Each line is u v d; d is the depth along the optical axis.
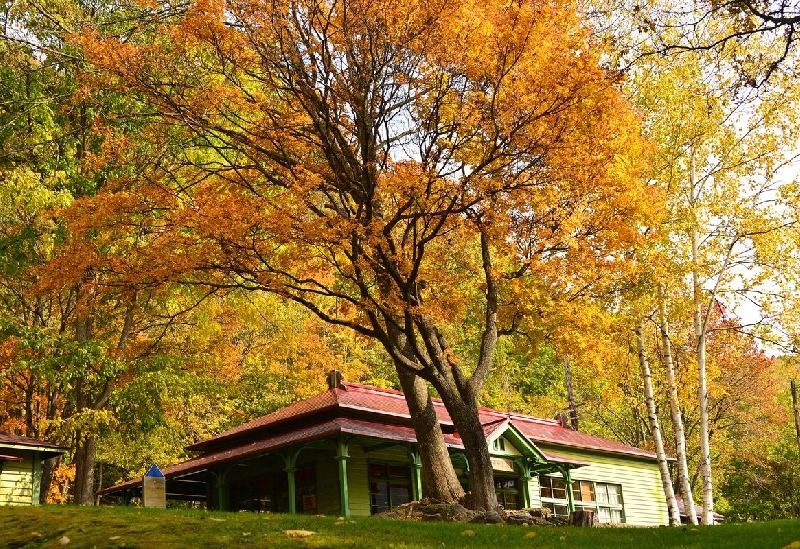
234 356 29.48
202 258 14.62
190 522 11.20
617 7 17.45
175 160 18.95
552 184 15.04
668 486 21.81
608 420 43.19
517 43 14.15
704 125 20.16
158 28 18.14
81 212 15.05
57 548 9.70
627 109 15.65
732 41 17.91
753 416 39.81
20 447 19.09
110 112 18.20
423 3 13.94
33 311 23.44
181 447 28.56
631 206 16.09
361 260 14.60
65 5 19.72
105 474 35.34
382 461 21.64
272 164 16.34
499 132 14.50
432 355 16.77
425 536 10.85
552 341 17.94
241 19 14.61
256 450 19.83
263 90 16.41
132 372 21.58
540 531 11.84
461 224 15.24
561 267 16.52
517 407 40.50
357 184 15.41
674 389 22.20
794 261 20.27
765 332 21.22
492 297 17.69
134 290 15.16
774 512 41.09
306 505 21.14
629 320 20.25
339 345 35.56
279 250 17.73
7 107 19.41
